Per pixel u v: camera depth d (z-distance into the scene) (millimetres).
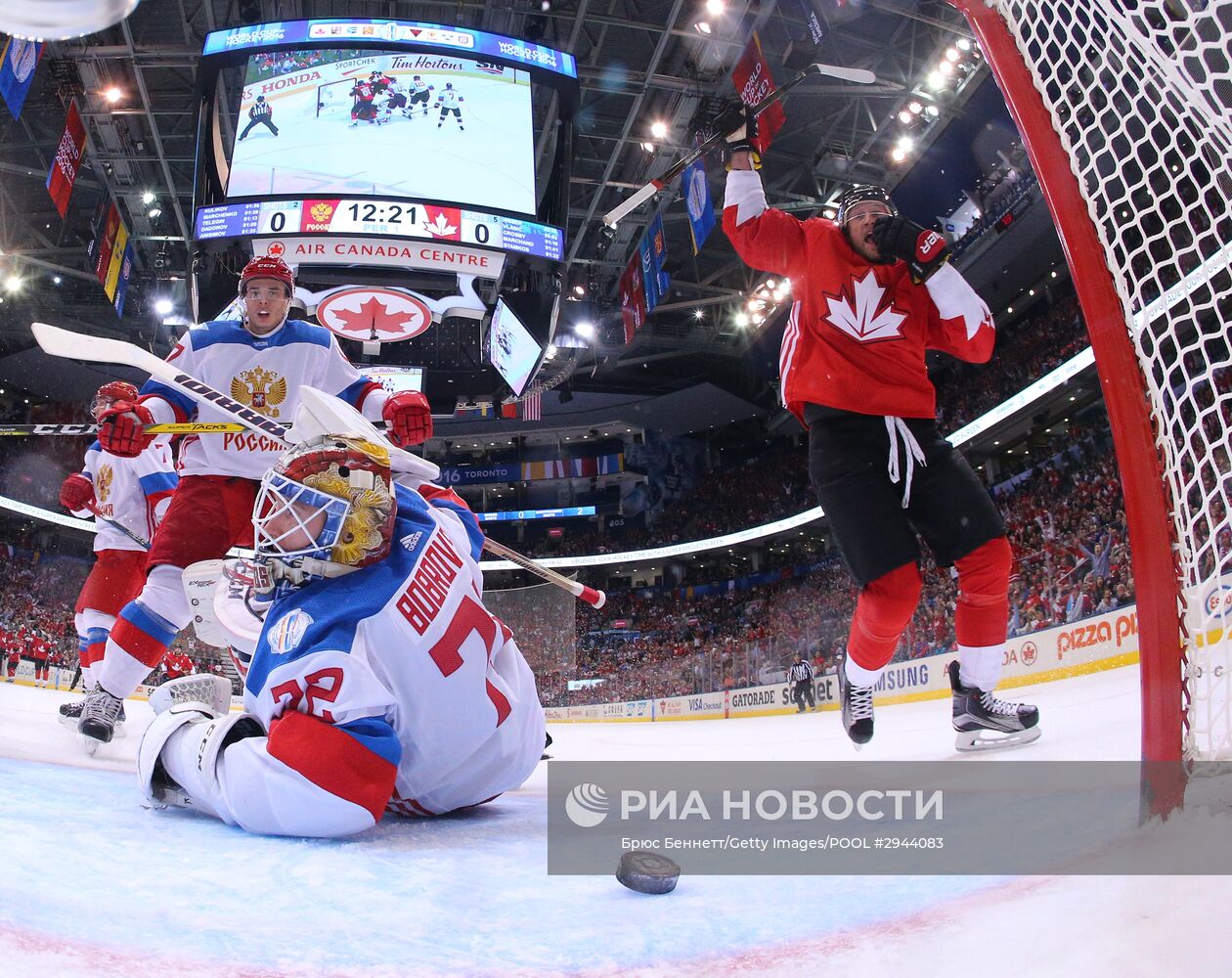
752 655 17547
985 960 830
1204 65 1422
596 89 17125
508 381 11977
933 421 3023
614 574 33438
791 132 18828
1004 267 20188
